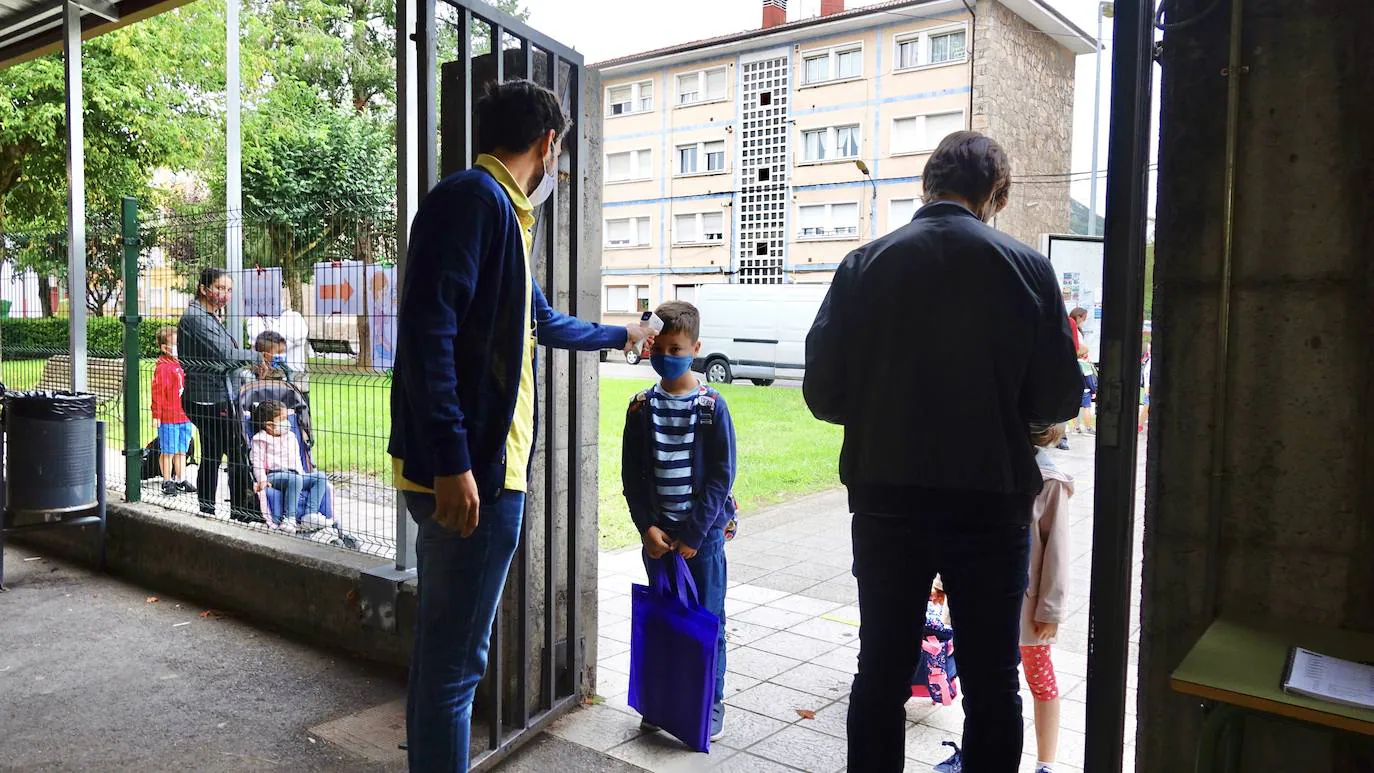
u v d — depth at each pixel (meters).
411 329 1.96
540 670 3.24
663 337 3.00
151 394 5.40
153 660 3.76
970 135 2.19
